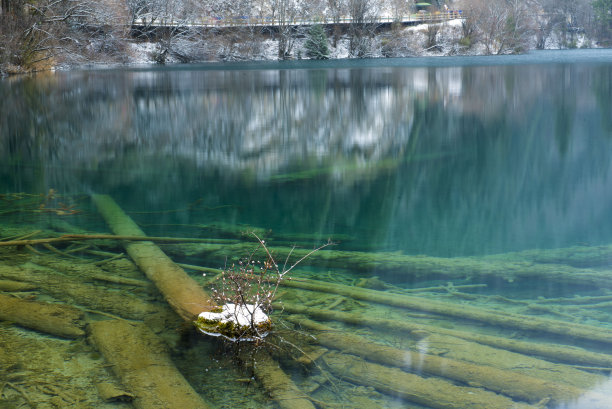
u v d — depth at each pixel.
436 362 3.24
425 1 81.06
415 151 12.07
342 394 2.94
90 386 2.96
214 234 6.05
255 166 10.31
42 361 3.19
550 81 28.61
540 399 2.88
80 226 6.12
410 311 4.01
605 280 4.78
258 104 20.42
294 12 60.53
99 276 4.53
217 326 3.55
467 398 2.89
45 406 2.80
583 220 7.06
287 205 7.54
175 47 51.22
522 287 4.62
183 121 16.28
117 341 3.38
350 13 61.16
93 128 14.95
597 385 3.02
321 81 30.42
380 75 34.66
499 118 16.89
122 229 5.95
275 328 3.65
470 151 12.12
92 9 39.03
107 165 10.27
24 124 15.61
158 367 3.12
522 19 62.88
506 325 3.80
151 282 4.39
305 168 10.19
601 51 65.94
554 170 10.41
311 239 5.99
